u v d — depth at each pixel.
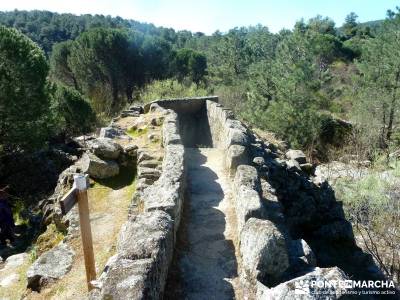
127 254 4.33
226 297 4.79
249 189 6.05
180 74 46.59
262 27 64.56
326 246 9.93
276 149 13.44
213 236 6.18
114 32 36.84
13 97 18.56
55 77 42.09
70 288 6.03
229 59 49.38
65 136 26.81
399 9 30.53
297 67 28.48
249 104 32.09
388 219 12.97
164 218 5.21
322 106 31.77
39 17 95.62
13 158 19.44
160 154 9.82
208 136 15.38
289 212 10.22
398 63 28.53
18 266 8.20
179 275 5.16
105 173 9.52
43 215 10.30
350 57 51.81
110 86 37.91
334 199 11.40
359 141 25.05
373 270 8.99
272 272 4.71
